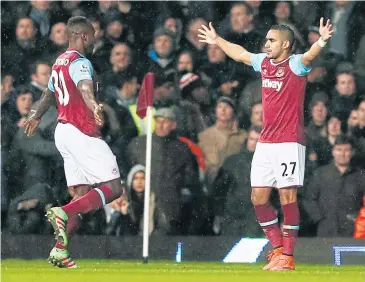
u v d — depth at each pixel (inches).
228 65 1768.0
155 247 1583.4
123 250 1590.8
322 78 1760.6
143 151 1642.5
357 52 1800.0
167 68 1770.4
